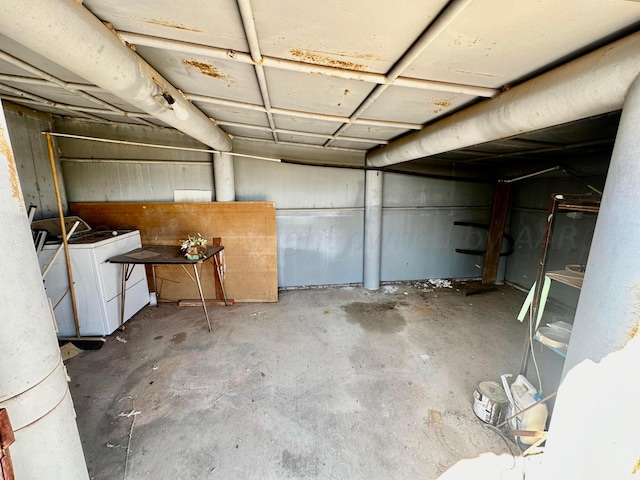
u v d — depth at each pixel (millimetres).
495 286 4145
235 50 1221
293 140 3289
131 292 3041
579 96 986
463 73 1245
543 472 1184
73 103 2412
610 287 866
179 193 3477
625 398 859
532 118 1219
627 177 813
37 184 2836
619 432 881
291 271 3955
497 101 1397
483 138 1581
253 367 2221
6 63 1557
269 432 1634
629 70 814
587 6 760
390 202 3986
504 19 846
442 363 2297
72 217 3068
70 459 863
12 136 2588
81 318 2582
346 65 1271
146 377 2094
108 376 2100
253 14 936
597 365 920
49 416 792
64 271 2492
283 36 1068
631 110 803
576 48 994
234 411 1786
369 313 3225
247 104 1968
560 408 1089
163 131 3332
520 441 1552
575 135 2029
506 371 2193
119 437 1589
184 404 1837
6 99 2383
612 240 859
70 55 915
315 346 2531
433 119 2000
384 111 1875
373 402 1872
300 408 1814
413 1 814
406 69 1235
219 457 1480
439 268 4316
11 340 696
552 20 835
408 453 1514
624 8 754
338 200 3854
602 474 931
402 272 4234
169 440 1575
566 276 1562
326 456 1493
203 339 2629
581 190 3139
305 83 1525
